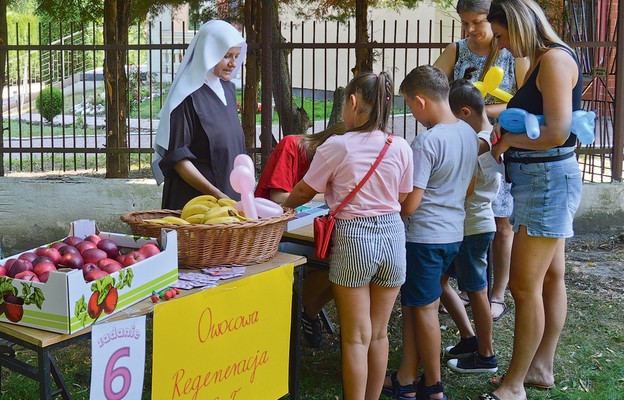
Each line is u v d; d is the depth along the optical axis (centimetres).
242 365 301
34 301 237
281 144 377
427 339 351
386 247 309
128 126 711
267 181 375
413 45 651
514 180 346
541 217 335
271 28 663
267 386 318
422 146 332
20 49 674
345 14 798
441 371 409
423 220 341
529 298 350
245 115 723
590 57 705
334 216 310
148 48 666
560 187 332
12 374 398
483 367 403
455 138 340
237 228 294
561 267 374
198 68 362
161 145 366
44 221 645
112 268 253
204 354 281
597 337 455
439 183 340
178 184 376
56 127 1361
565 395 379
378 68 1432
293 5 810
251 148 677
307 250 388
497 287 486
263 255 311
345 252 308
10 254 630
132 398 261
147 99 1577
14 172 763
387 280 317
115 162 708
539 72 320
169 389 269
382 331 331
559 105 312
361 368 320
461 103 379
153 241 282
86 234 297
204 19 805
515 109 326
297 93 1596
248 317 298
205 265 298
